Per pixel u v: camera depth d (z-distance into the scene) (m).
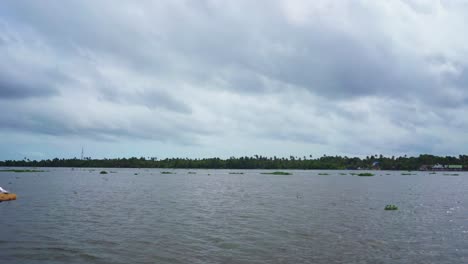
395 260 20.45
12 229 28.59
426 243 24.41
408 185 94.31
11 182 95.88
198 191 70.31
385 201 51.50
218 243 24.16
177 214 37.34
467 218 35.19
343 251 22.27
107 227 29.66
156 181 108.69
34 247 22.92
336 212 39.12
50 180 108.62
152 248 22.80
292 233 27.48
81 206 43.72
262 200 52.69
